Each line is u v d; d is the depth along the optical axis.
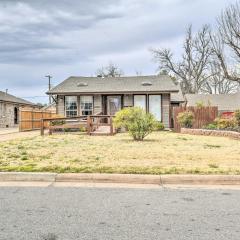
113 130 21.86
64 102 30.73
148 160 9.95
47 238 4.39
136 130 16.64
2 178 8.02
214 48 43.50
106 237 4.41
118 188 7.18
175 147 13.32
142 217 5.22
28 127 26.72
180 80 62.19
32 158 10.45
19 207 5.77
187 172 8.17
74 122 24.97
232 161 9.79
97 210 5.59
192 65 61.12
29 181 7.94
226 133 19.42
